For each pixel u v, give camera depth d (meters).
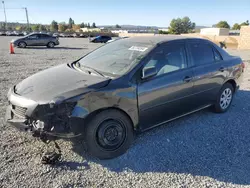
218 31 51.03
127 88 3.35
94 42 36.62
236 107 5.52
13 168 3.01
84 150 3.47
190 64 4.25
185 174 3.03
